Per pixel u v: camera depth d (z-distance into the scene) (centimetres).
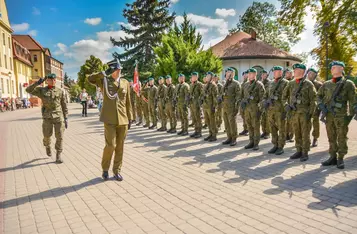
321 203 416
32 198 469
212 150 791
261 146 829
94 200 455
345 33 2258
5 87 4316
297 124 658
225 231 343
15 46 4919
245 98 792
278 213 387
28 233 352
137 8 2666
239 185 504
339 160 585
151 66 2503
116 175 558
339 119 574
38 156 779
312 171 572
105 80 545
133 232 347
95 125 1561
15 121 1923
